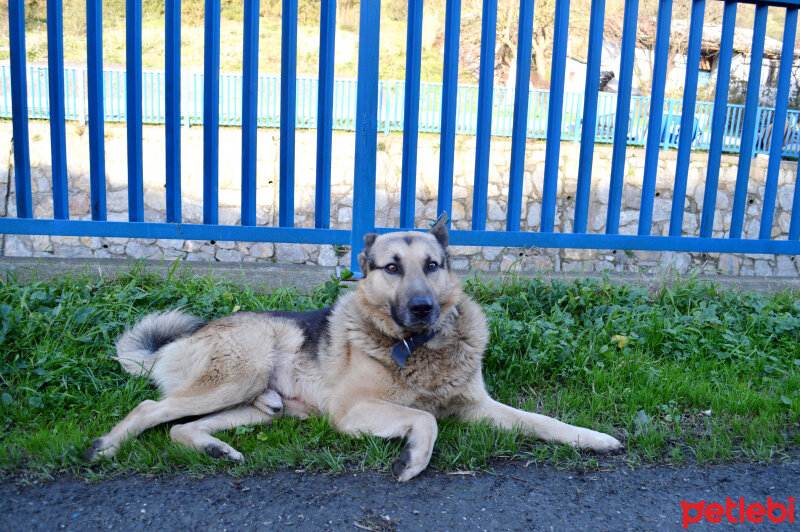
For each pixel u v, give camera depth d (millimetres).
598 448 2984
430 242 3383
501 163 16234
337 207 16016
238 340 3303
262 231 4852
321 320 3631
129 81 4566
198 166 15391
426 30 26344
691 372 4020
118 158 14930
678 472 2816
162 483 2576
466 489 2598
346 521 2312
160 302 4480
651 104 5258
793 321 4605
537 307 4879
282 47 4672
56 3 4426
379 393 3188
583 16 25250
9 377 3443
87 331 3922
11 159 14758
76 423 3078
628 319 4668
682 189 5398
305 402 3457
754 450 3006
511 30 25359
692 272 5941
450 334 3275
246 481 2615
